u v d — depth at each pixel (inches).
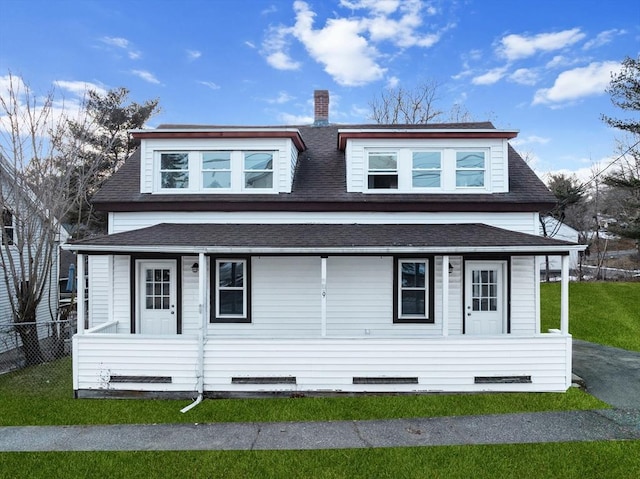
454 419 251.3
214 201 394.3
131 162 469.1
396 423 246.2
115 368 296.8
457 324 386.6
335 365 298.2
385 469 190.9
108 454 206.7
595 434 227.6
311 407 274.1
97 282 409.4
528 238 337.7
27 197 426.3
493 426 240.1
